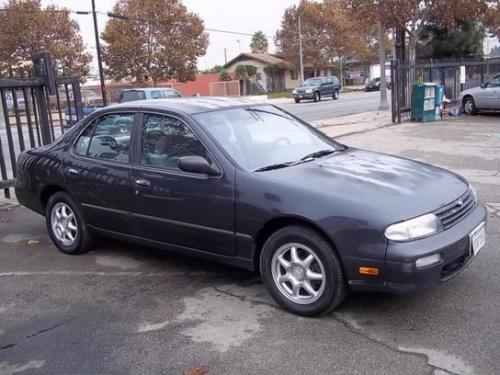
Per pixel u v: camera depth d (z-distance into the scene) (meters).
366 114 22.50
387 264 3.64
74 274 5.31
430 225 3.75
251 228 4.23
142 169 4.93
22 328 4.20
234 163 4.40
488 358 3.42
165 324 4.14
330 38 64.12
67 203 5.77
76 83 9.05
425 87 17.17
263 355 3.61
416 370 3.34
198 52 43.34
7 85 8.14
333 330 3.88
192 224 4.61
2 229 7.07
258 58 69.44
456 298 4.28
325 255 3.89
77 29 38.62
